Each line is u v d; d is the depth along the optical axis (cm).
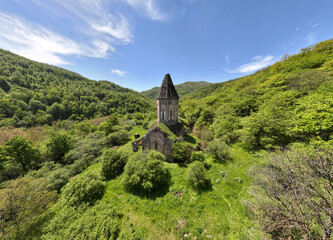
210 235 826
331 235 510
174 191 1191
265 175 912
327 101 1275
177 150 1627
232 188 1160
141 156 1447
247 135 1733
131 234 884
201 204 1039
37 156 2214
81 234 830
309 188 634
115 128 3753
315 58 3288
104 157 1627
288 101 1912
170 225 920
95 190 1246
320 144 1024
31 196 1138
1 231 921
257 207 770
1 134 3162
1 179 1820
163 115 1952
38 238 896
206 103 4672
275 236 647
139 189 1268
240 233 782
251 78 5666
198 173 1211
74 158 2222
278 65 4578
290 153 1012
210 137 2372
